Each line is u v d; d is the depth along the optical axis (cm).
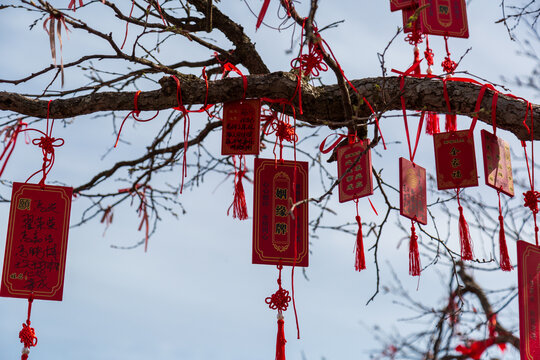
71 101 430
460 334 402
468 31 434
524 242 405
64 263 418
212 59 537
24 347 407
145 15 475
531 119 409
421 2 434
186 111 423
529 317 393
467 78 427
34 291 411
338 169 423
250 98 422
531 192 420
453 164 425
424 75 425
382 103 427
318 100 430
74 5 435
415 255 430
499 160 423
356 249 433
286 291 416
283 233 420
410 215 414
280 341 411
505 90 418
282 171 428
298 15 394
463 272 456
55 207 423
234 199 437
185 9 518
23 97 433
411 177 420
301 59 407
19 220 417
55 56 418
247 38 517
